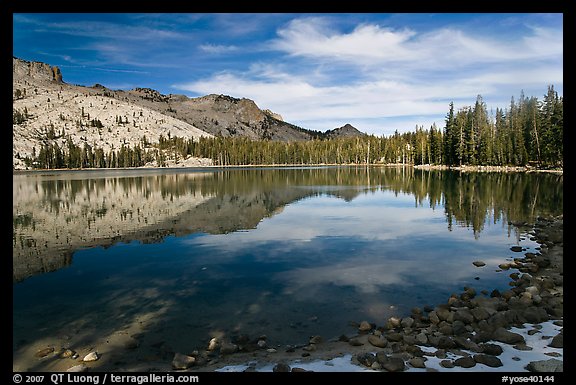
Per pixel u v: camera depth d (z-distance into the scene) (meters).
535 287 13.23
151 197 47.81
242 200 43.69
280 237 23.98
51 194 53.28
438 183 62.69
